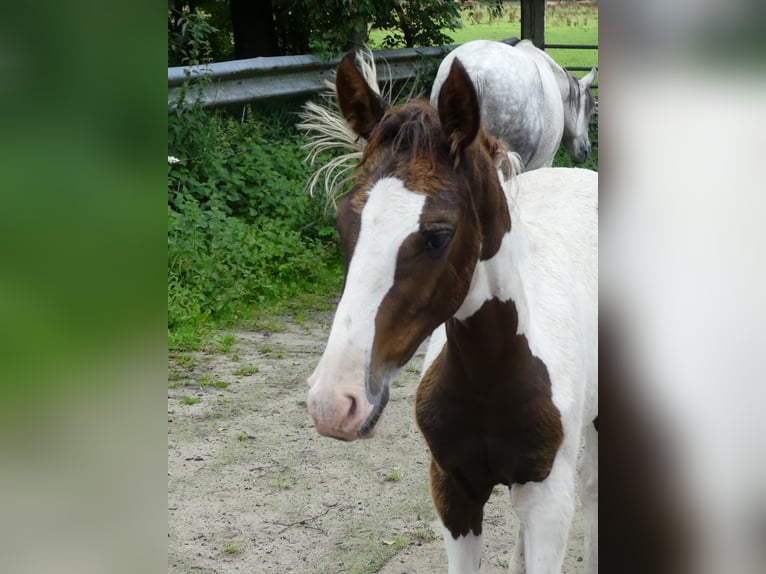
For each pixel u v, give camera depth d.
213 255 5.36
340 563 2.80
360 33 7.23
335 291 5.77
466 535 2.08
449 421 1.95
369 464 3.51
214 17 8.80
